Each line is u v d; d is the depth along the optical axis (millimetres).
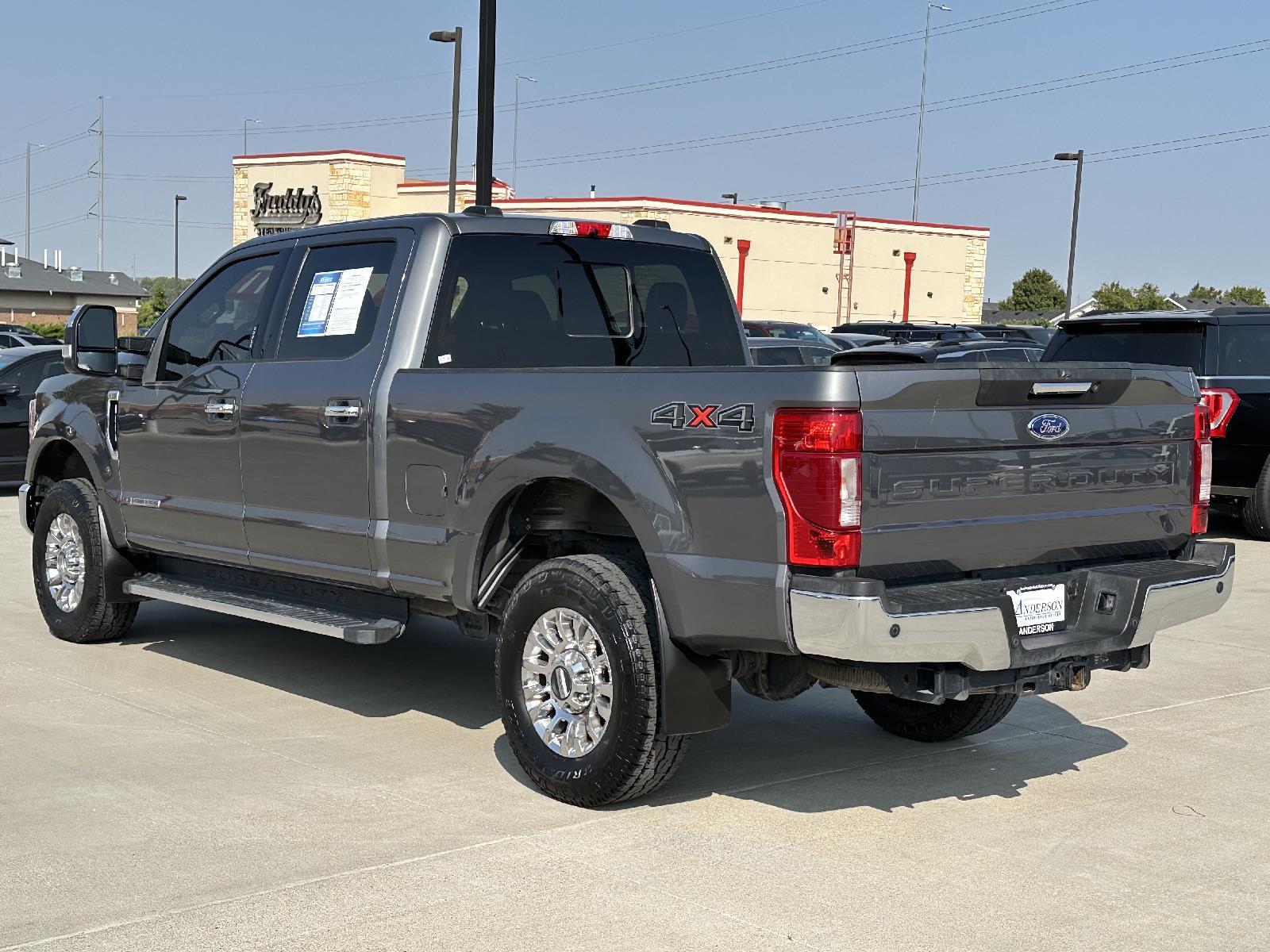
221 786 5055
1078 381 4656
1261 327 12359
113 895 4012
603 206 47062
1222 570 5086
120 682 6648
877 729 6133
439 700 6430
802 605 4211
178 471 6660
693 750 5742
